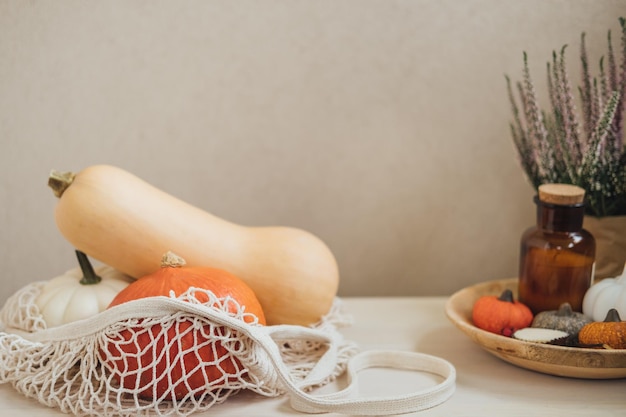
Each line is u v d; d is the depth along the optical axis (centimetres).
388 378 81
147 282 75
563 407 73
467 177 112
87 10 103
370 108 110
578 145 93
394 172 112
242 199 113
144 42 106
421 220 114
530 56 106
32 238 111
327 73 108
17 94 106
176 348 69
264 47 107
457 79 108
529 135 98
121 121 108
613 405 73
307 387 77
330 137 111
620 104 91
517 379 80
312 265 89
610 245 96
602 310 84
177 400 73
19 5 102
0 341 78
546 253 88
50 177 84
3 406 74
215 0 105
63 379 76
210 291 72
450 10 105
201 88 108
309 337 82
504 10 104
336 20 106
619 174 92
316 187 113
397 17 106
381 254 115
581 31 103
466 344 91
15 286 113
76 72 106
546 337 81
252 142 111
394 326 98
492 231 114
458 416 71
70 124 108
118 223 83
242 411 72
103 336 70
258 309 78
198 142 110
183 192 112
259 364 71
